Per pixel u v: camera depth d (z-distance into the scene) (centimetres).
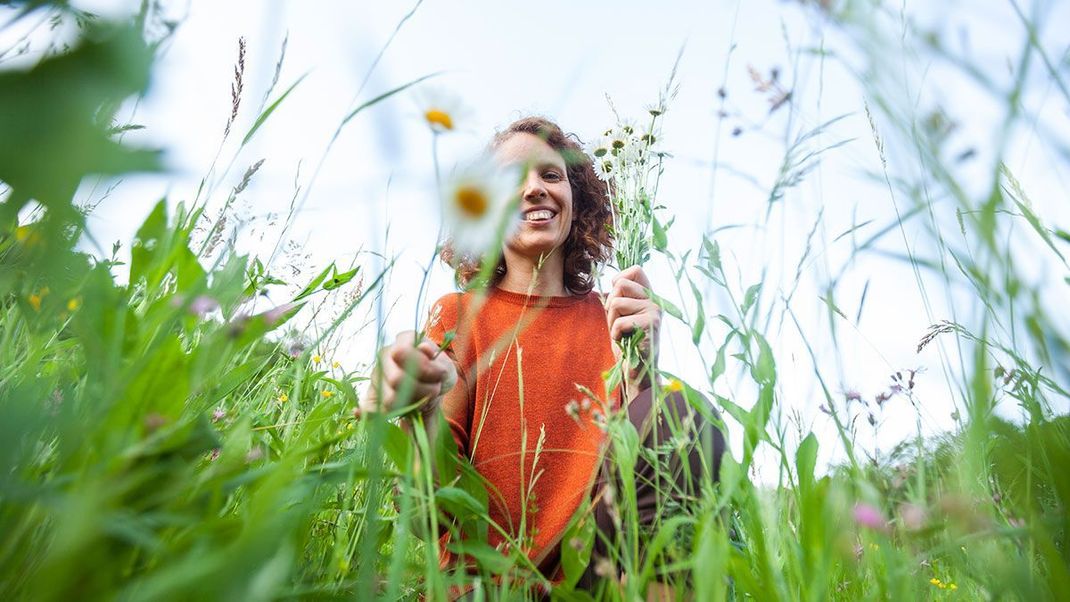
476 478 113
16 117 21
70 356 96
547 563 154
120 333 70
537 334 200
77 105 22
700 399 111
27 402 40
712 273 101
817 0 70
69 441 56
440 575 85
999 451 72
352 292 162
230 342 82
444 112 64
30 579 52
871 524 73
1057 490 62
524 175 61
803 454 89
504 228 60
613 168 171
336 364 168
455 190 59
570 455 176
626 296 154
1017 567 61
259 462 108
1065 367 58
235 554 48
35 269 30
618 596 94
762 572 85
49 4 24
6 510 55
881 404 110
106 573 51
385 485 127
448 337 107
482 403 189
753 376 98
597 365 194
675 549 97
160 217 86
